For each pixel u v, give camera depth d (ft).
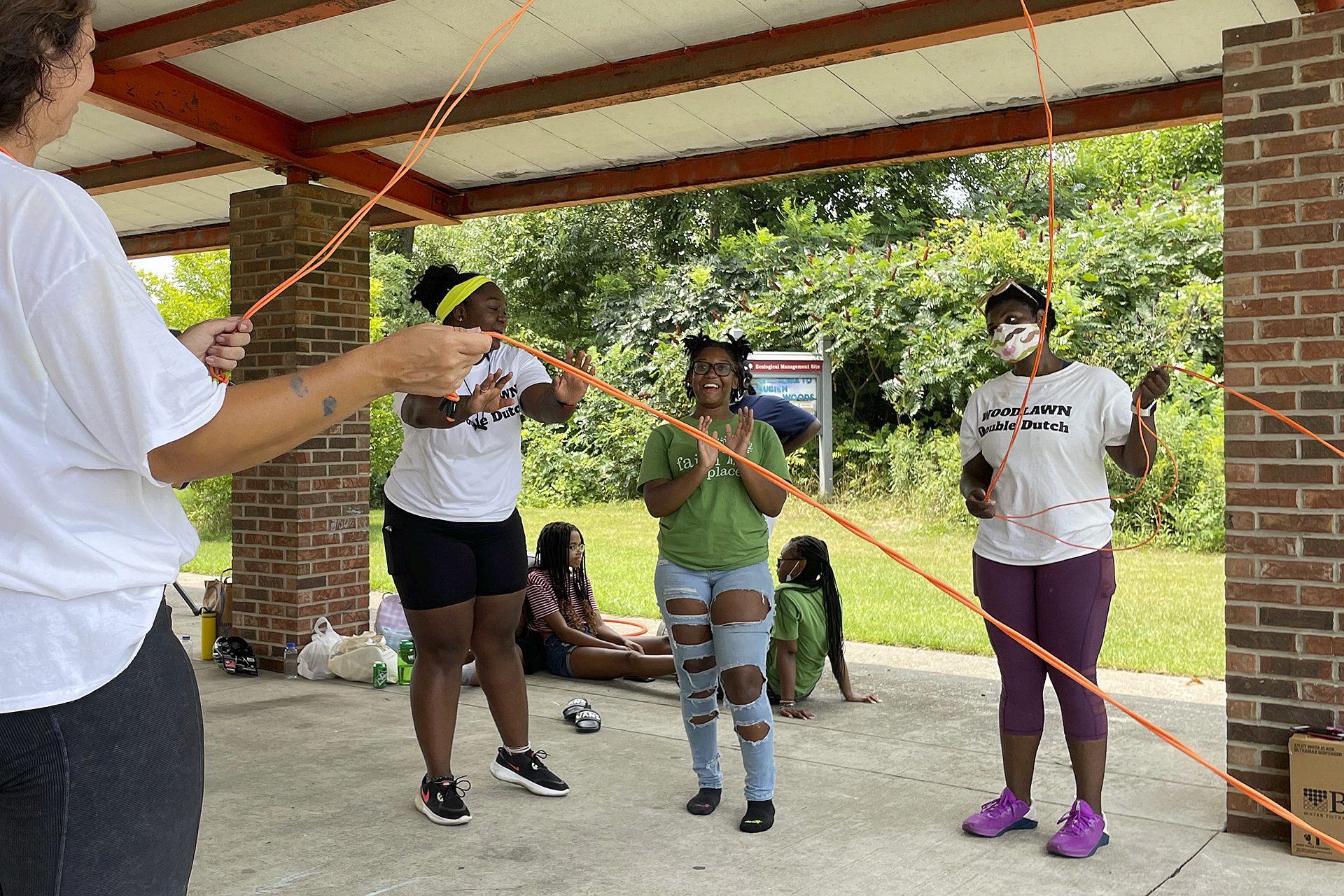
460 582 13.51
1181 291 47.01
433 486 13.34
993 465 13.00
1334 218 12.91
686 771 15.78
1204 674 22.45
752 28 17.54
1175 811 14.10
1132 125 20.27
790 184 68.03
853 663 23.59
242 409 4.28
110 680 4.30
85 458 4.23
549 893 11.40
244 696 20.56
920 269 53.57
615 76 19.13
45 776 4.18
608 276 70.08
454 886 11.57
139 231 33.35
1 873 4.30
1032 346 12.78
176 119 20.38
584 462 62.80
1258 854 12.59
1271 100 13.26
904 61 18.84
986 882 11.71
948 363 50.03
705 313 62.28
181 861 4.59
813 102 21.01
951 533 46.75
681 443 13.67
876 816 13.82
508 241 74.13
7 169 4.15
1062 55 18.54
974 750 16.85
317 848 12.67
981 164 66.18
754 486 13.20
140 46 17.43
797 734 17.74
